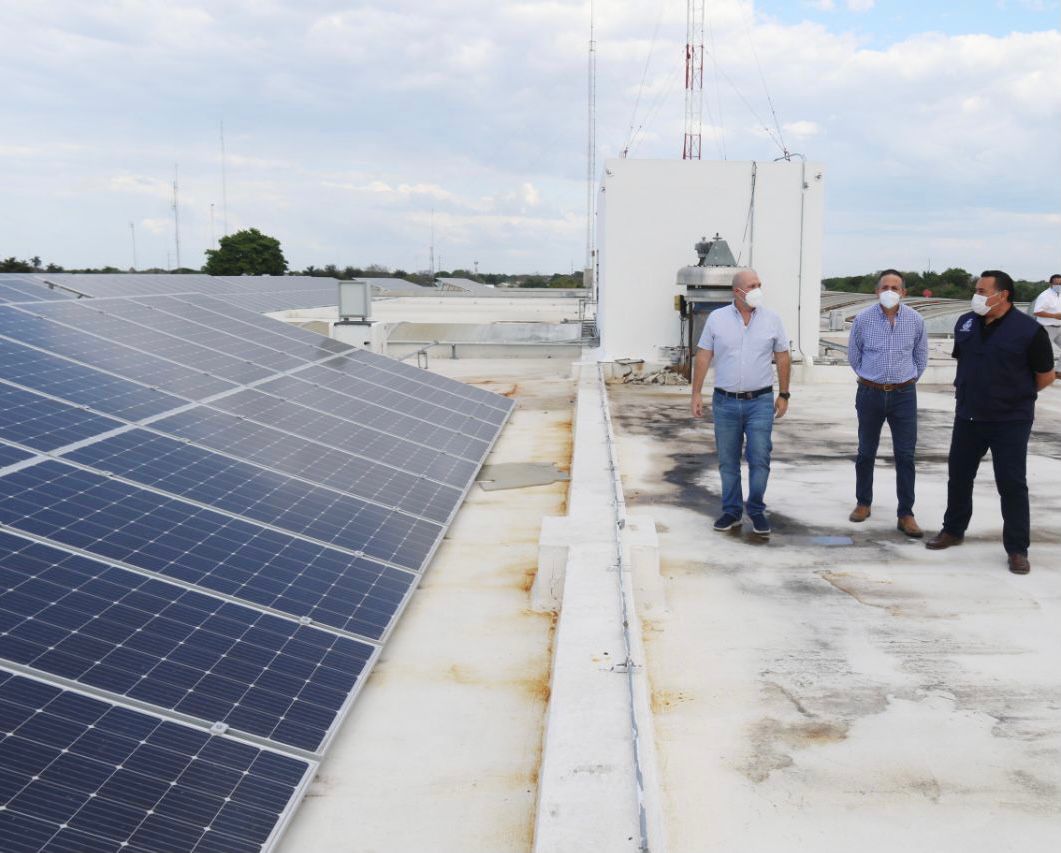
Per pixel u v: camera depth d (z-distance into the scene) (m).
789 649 5.25
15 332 8.09
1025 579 6.30
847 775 3.99
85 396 7.19
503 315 29.47
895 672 4.95
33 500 5.17
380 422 9.80
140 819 3.29
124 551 5.04
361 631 5.24
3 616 4.06
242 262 77.44
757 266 17.84
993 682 4.82
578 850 3.20
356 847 3.61
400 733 4.45
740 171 17.56
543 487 9.02
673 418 13.15
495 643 5.48
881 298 7.11
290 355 11.31
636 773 3.64
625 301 18.00
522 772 4.15
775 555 6.88
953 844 3.53
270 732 4.06
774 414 7.30
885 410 7.29
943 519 7.54
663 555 6.91
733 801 3.82
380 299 37.62
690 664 5.07
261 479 6.88
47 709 3.62
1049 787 3.89
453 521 7.86
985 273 6.20
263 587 5.27
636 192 17.66
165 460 6.51
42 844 3.01
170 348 9.60
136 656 4.18
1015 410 6.28
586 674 4.45
